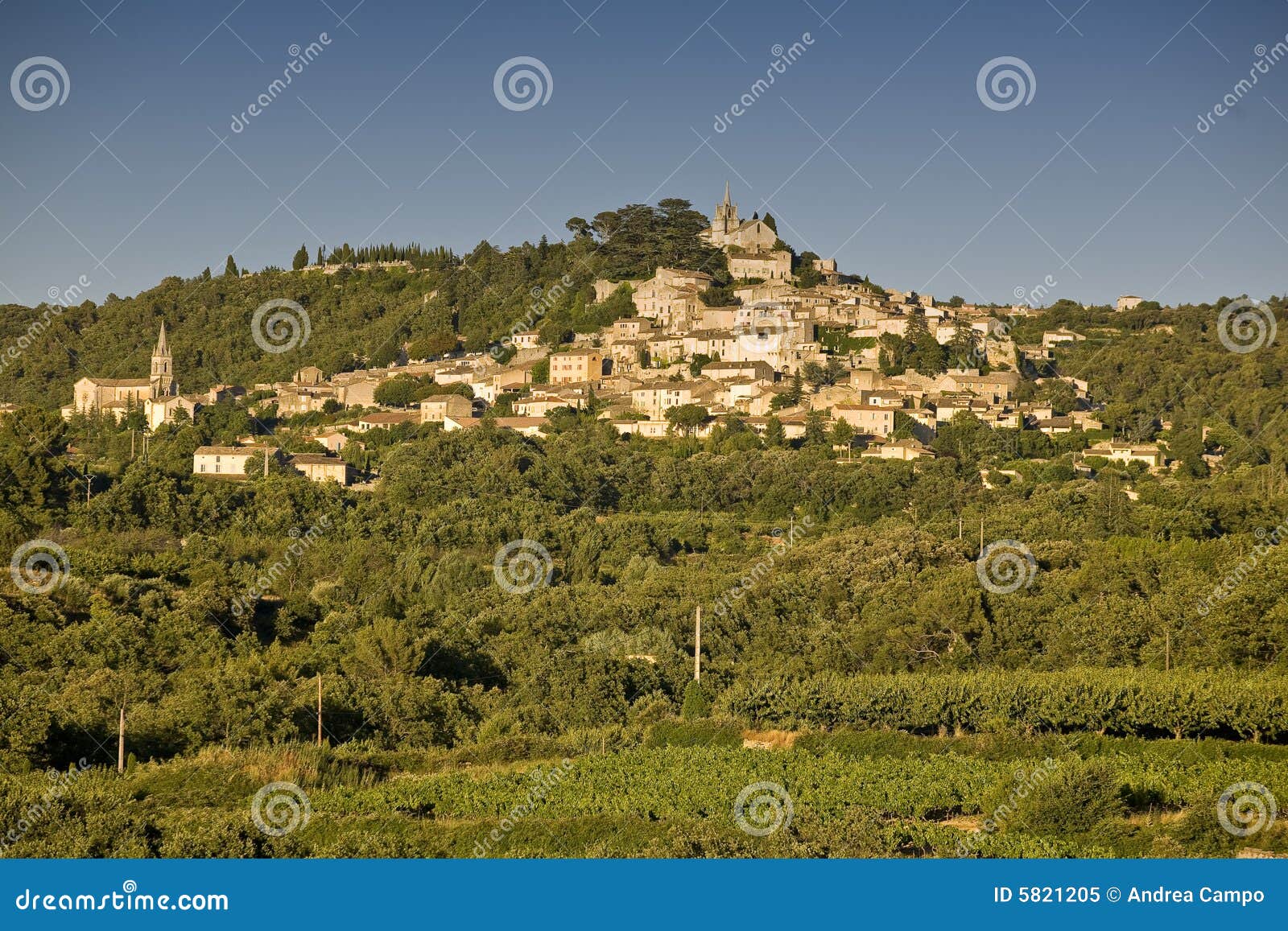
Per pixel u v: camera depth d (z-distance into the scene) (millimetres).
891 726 110125
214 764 96250
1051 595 138625
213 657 129625
